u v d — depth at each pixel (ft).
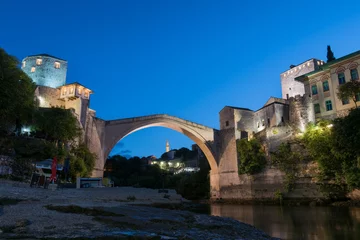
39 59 165.37
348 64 138.41
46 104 146.10
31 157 84.23
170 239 28.09
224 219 54.60
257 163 152.35
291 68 237.04
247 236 40.14
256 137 163.63
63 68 170.60
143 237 26.50
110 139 144.66
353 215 74.38
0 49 93.71
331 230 53.57
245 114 182.70
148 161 356.18
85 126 131.54
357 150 103.30
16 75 90.53
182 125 173.37
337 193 114.73
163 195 68.18
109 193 64.13
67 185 78.28
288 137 145.07
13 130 91.97
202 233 35.73
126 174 293.23
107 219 33.99
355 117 106.52
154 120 162.61
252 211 102.17
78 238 24.13
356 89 127.13
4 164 71.26
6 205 37.86
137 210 43.70
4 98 82.28
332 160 116.47
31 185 61.46
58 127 101.30
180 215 46.47
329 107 144.56
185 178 234.17
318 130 127.24
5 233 25.13
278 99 198.08
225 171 176.24
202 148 186.91
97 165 133.69
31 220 30.50
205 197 199.93
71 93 142.20
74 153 109.29
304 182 129.80
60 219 32.01
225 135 183.01
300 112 149.28
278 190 138.31
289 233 51.55
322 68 148.66
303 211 93.66
